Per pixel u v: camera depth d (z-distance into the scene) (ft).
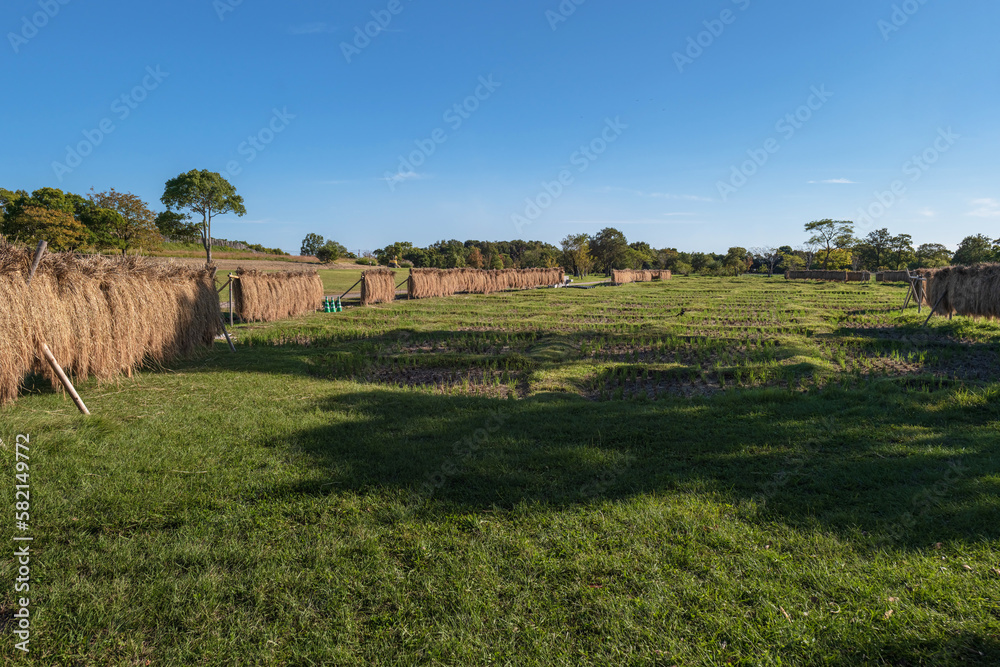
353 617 10.08
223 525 13.29
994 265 49.73
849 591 10.58
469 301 100.68
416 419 22.71
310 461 17.53
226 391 28.04
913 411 23.26
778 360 40.24
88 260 28.78
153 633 9.70
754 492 15.31
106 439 19.31
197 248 252.83
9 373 22.90
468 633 9.63
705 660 8.91
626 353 45.52
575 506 14.39
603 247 324.19
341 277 189.67
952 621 9.55
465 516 13.85
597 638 9.51
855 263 318.24
